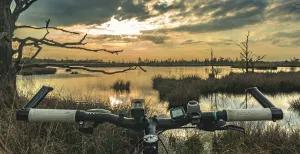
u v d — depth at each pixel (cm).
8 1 420
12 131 342
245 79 2555
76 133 427
